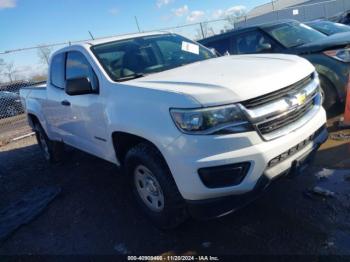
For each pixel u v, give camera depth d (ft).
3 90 44.55
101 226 12.26
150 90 9.92
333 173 12.79
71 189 15.89
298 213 10.82
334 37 19.13
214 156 8.63
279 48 20.44
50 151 19.35
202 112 8.63
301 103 9.91
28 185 17.57
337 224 9.99
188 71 11.51
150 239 10.99
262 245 9.72
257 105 8.90
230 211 9.17
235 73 10.09
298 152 9.81
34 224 13.29
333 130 16.76
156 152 10.12
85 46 13.50
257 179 8.87
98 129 12.42
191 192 9.07
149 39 14.51
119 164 12.35
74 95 12.69
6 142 29.22
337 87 17.61
